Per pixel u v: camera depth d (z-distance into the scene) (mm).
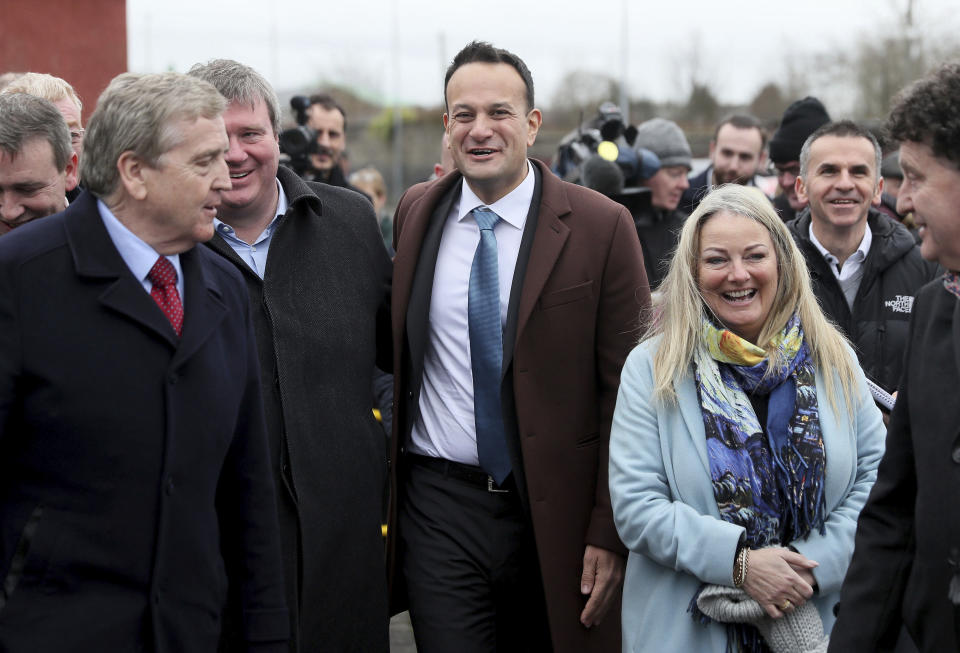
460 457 3250
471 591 3229
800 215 4215
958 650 1959
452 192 3377
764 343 2762
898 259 3996
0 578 2143
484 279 3207
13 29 7336
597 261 3229
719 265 2752
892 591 2172
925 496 2006
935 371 2018
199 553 2287
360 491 3143
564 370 3213
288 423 2994
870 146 3912
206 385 2312
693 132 25578
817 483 2658
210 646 2324
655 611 2740
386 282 3387
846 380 2787
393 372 3330
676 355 2754
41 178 2811
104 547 2168
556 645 3184
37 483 2156
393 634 5270
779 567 2564
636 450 2770
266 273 3057
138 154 2199
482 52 3215
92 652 2127
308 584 3006
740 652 2662
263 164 3051
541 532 3174
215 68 3061
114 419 2166
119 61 8016
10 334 2113
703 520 2619
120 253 2250
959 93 1850
